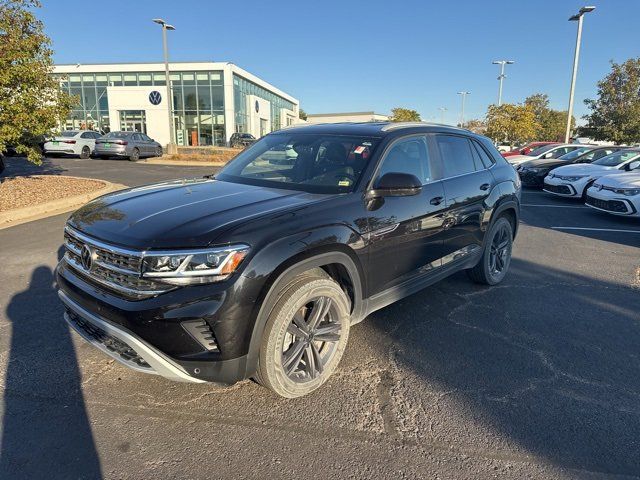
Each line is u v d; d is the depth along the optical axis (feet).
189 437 8.91
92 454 8.42
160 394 10.30
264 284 8.73
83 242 9.63
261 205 10.02
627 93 94.22
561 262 21.21
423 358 12.03
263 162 13.47
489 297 16.42
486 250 16.60
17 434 8.91
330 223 10.02
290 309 9.27
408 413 9.73
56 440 8.77
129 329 8.46
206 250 8.32
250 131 154.81
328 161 12.34
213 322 8.30
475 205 15.21
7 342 12.43
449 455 8.51
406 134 13.25
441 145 14.56
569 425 9.38
